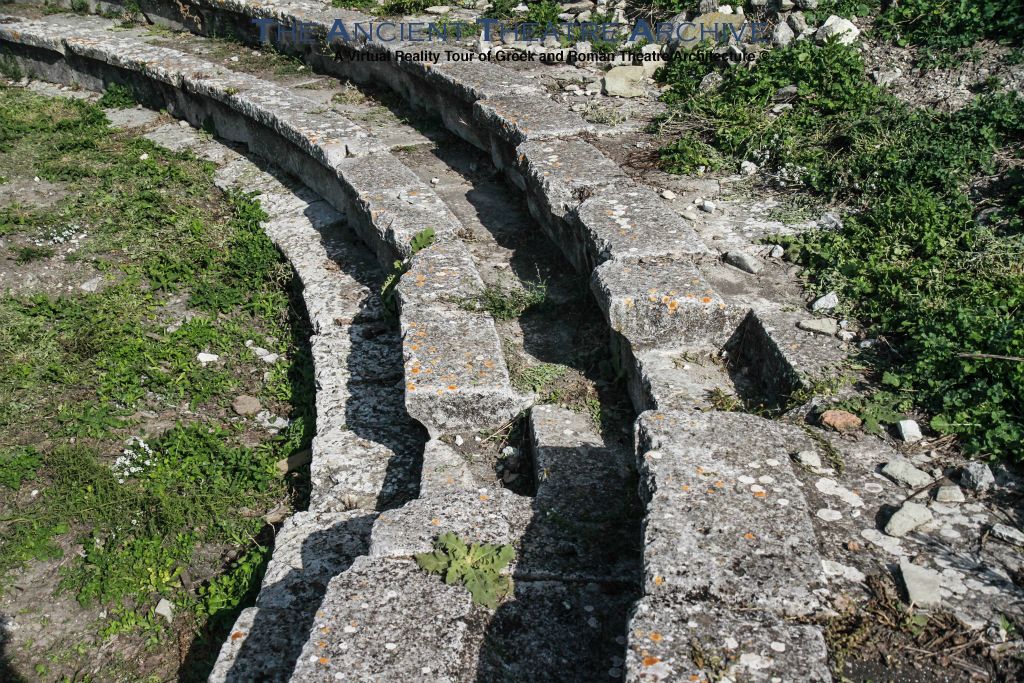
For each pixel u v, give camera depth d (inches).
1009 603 141.4
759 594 137.0
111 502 233.8
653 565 140.5
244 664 172.1
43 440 258.7
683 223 251.1
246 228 364.2
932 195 258.5
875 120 297.7
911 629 137.7
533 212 312.2
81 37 538.0
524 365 240.5
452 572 157.1
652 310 217.3
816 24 366.9
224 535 225.8
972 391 180.5
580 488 184.2
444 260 273.1
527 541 169.3
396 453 231.1
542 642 155.9
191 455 249.9
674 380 211.9
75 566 220.7
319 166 372.8
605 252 241.3
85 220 374.6
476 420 221.3
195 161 430.9
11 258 348.5
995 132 279.6
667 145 319.9
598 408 220.1
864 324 213.8
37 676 196.7
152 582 215.2
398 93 434.3
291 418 267.0
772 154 299.9
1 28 570.6
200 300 319.0
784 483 155.5
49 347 295.1
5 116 489.4
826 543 152.0
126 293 325.4
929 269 226.1
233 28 542.6
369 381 261.1
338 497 217.2
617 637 157.0
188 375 284.7
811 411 187.3
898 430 178.7
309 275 319.6
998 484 164.6
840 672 132.6
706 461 160.1
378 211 310.5
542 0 454.6
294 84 471.8
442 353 230.1
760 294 227.9
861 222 255.8
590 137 329.1
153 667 197.0
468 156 376.5
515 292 263.0
